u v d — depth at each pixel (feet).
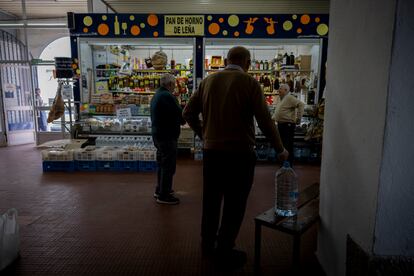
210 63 20.74
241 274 6.68
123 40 19.40
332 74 6.07
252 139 6.43
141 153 16.05
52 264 7.09
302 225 5.91
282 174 6.67
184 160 18.90
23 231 8.86
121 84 20.79
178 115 10.58
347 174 5.22
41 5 25.40
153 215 10.13
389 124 3.96
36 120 24.89
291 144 16.31
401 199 4.11
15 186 13.37
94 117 20.22
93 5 23.44
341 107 5.53
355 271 4.73
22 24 22.90
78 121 19.52
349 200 5.13
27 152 22.00
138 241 8.27
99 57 21.34
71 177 14.88
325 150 6.49
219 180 6.56
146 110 19.71
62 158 15.93
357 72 4.83
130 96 20.07
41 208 10.73
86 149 16.44
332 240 6.03
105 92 20.83
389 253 4.21
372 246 4.24
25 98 26.96
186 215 10.14
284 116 16.01
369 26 4.41
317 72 19.16
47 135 24.97
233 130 6.25
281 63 20.57
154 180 14.38
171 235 8.65
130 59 23.98
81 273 6.73
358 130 4.77
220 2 22.27
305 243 8.15
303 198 7.55
